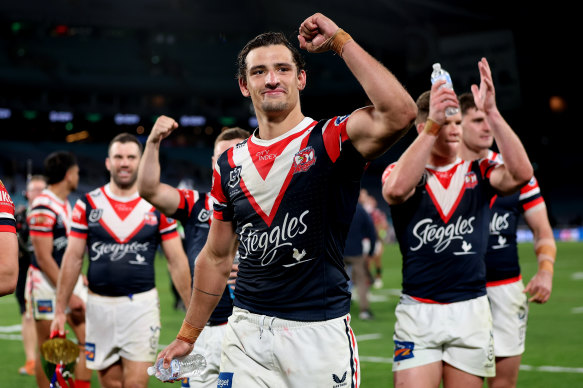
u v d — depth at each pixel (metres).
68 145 41.38
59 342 4.59
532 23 30.97
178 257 4.92
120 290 4.91
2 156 39.22
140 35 39.81
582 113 37.06
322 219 2.69
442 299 3.87
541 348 8.16
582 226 41.19
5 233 2.68
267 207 2.73
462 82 30.92
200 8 38.16
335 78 40.06
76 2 37.06
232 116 43.62
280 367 2.77
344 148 2.61
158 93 41.25
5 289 2.62
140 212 4.97
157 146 4.16
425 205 3.91
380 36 34.25
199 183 42.19
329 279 2.75
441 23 31.28
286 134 2.73
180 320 10.64
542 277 4.45
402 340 3.92
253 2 36.69
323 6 34.06
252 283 2.84
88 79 39.69
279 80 2.67
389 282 16.75
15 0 36.31
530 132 38.72
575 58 33.16
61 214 5.85
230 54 40.62
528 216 4.70
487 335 3.85
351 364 2.79
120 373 4.99
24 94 40.84
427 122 3.48
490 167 3.94
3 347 8.59
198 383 4.13
